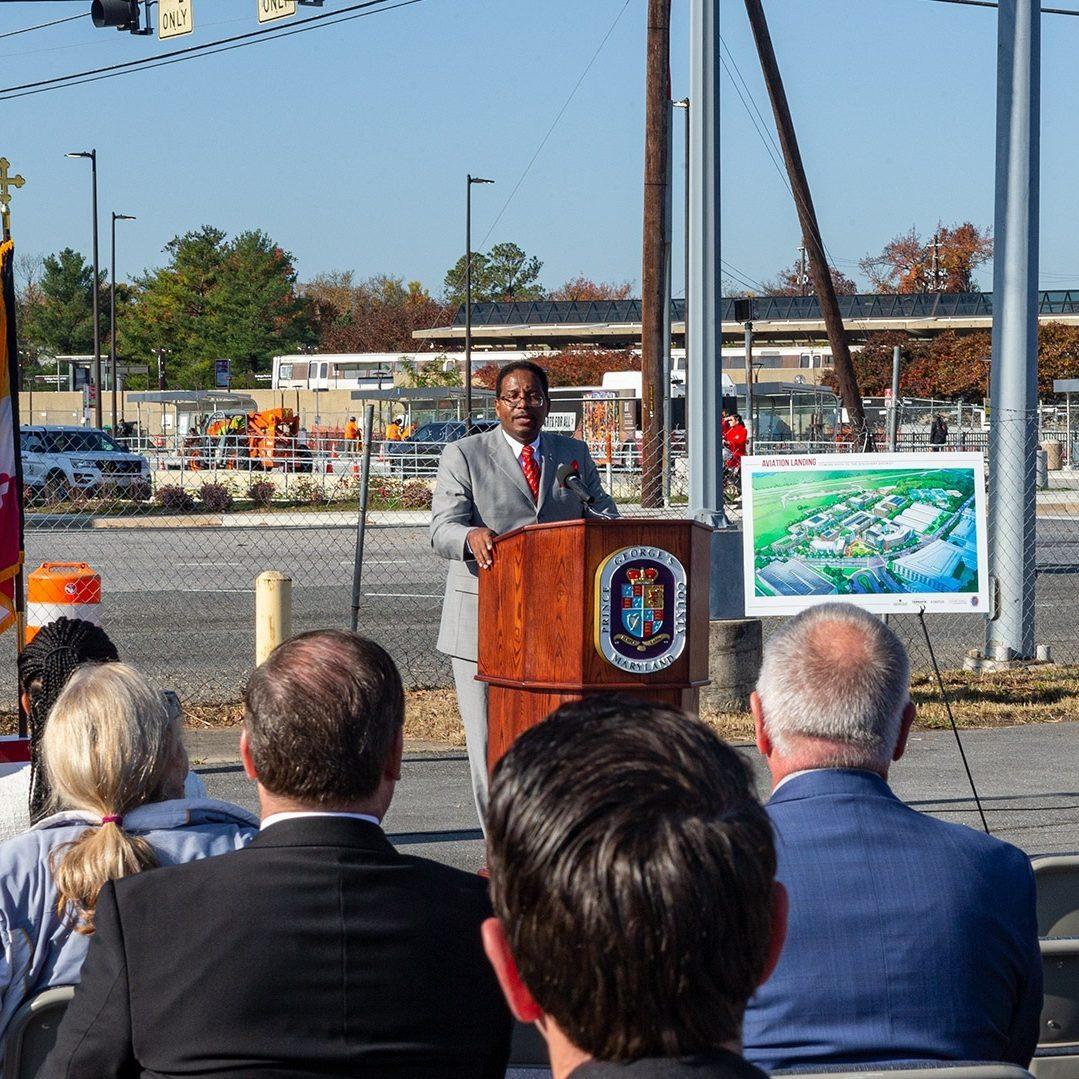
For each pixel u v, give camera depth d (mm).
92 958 2727
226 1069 2623
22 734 6691
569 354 79000
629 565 5457
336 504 34875
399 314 128875
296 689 2795
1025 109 13141
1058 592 20172
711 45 11469
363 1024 2662
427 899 2746
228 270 120375
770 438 51188
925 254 102562
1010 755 9820
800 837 3002
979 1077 2621
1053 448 44719
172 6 17797
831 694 3127
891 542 9516
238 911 2664
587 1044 1482
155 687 3604
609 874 1461
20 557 7707
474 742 6469
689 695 5621
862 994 2896
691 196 11648
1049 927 3744
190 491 35875
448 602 6574
